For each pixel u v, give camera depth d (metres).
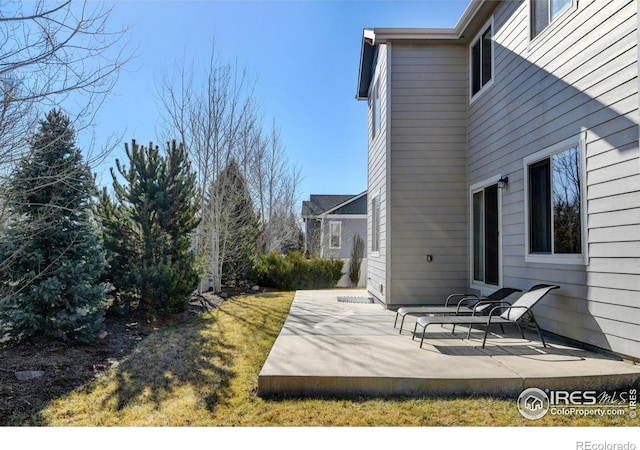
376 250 9.38
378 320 6.41
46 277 5.36
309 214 25.16
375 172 9.55
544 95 5.15
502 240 6.19
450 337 5.09
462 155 7.68
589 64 4.32
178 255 7.93
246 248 13.62
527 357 4.06
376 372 3.59
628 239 3.77
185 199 8.10
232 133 12.30
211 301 9.89
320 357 4.12
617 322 3.90
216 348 5.24
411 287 7.61
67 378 4.19
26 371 4.29
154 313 7.39
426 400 3.35
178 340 5.79
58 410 3.34
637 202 3.67
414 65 7.73
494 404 3.26
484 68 7.02
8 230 5.05
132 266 7.27
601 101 4.13
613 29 3.99
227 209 12.37
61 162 5.39
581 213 4.41
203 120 11.71
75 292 5.43
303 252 19.38
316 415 3.11
